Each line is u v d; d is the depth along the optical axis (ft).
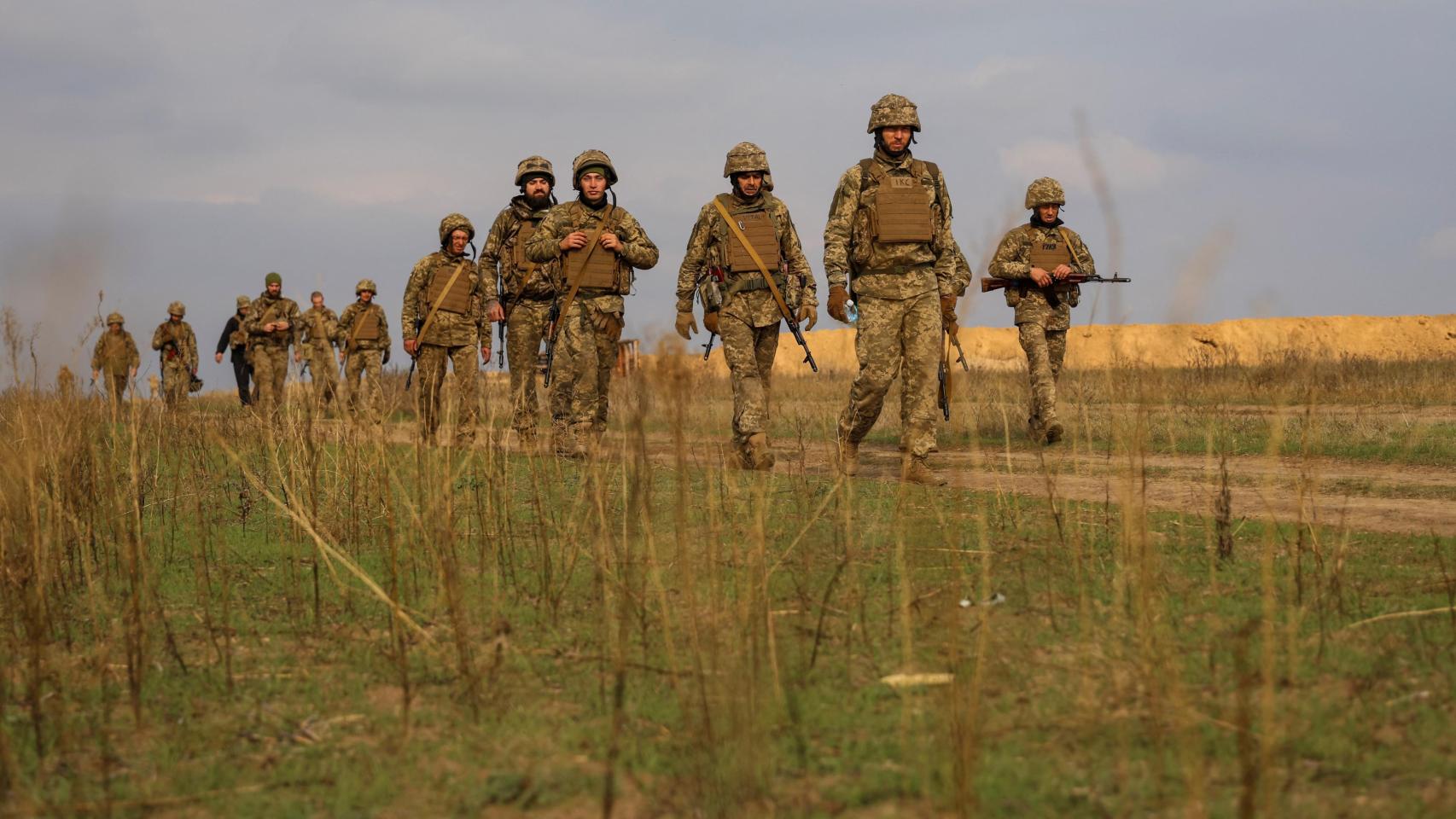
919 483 28.68
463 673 14.20
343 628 16.87
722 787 10.78
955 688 12.05
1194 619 15.84
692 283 32.45
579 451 32.42
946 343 29.30
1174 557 19.38
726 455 29.60
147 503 24.77
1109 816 10.24
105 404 22.33
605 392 34.47
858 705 13.08
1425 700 12.80
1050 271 39.96
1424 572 18.17
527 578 19.07
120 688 14.39
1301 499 17.93
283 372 61.46
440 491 20.74
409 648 15.75
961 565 18.65
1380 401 52.16
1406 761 11.27
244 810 11.02
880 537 21.04
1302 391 28.14
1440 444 34.94
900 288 29.07
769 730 12.16
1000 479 29.76
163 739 12.78
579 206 33.99
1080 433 40.06
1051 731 12.17
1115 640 14.99
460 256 39.86
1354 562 18.95
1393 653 14.21
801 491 25.27
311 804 11.13
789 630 15.46
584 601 17.69
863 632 15.37
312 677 14.73
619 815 10.68
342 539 22.33
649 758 11.80
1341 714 12.40
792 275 32.01
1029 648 14.78
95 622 16.35
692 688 13.57
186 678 14.71
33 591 16.46
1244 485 28.68
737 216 31.71
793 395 67.67
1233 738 11.84
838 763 11.55
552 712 13.25
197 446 27.76
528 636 15.99
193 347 59.16
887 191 28.86
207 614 16.22
